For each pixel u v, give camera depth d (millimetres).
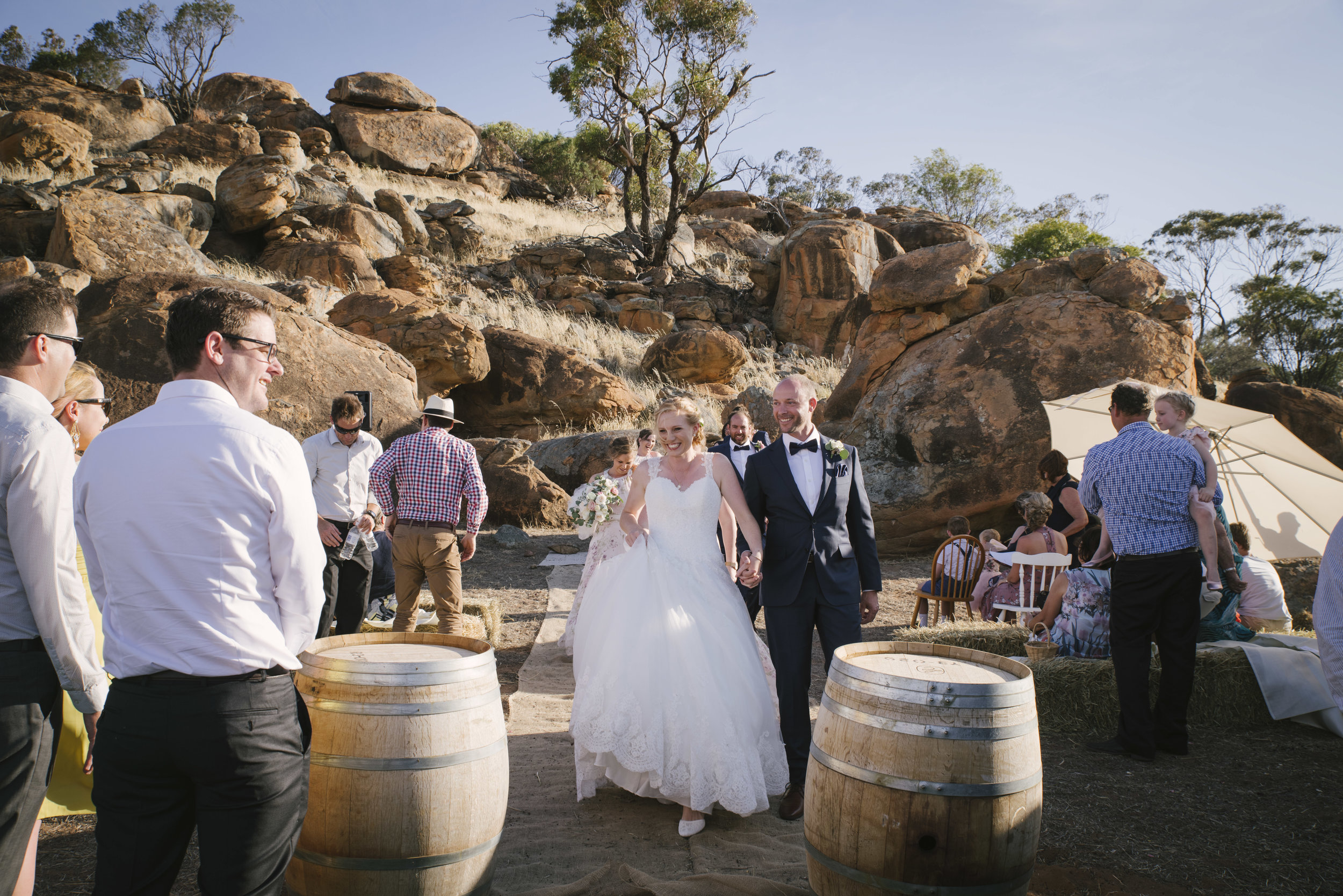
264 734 2010
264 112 35188
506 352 16016
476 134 37094
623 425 15750
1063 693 4840
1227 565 4930
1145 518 4312
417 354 14703
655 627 3670
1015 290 11836
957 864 2477
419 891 2465
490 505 12188
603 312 23406
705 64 27297
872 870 2545
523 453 12680
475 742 2547
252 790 1990
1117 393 4594
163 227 17422
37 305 2381
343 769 2434
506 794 2693
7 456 2184
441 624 5523
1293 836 3508
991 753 2494
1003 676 2752
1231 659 4906
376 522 5543
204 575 1971
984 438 10484
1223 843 3449
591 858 3293
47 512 2213
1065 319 10859
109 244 16422
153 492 1970
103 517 1990
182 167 26578
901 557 10812
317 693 2512
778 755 3729
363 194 25547
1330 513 6199
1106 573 5332
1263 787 4004
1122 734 4441
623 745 3521
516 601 8188
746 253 30797
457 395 16109
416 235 25250
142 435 2027
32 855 2590
